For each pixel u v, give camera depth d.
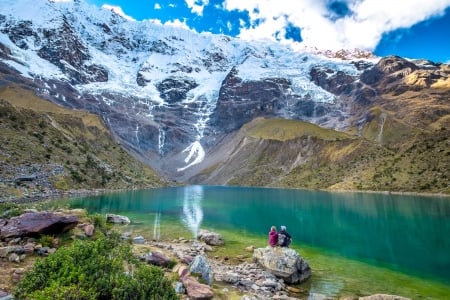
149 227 47.44
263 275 26.09
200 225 50.88
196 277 22.02
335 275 27.89
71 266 14.41
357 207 77.69
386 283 25.86
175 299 14.85
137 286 14.13
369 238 43.06
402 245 39.00
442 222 54.75
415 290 24.31
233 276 24.42
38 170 90.38
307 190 164.12
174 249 32.69
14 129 104.88
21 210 32.44
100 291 13.56
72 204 69.19
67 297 12.34
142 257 24.17
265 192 145.50
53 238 24.62
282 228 31.38
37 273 14.31
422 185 121.94
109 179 129.88
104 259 15.75
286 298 21.42
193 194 126.00
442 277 27.39
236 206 81.06
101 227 31.97
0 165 79.88
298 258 27.17
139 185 154.00
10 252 20.80
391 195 116.25
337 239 42.34
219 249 35.81
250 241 40.12
